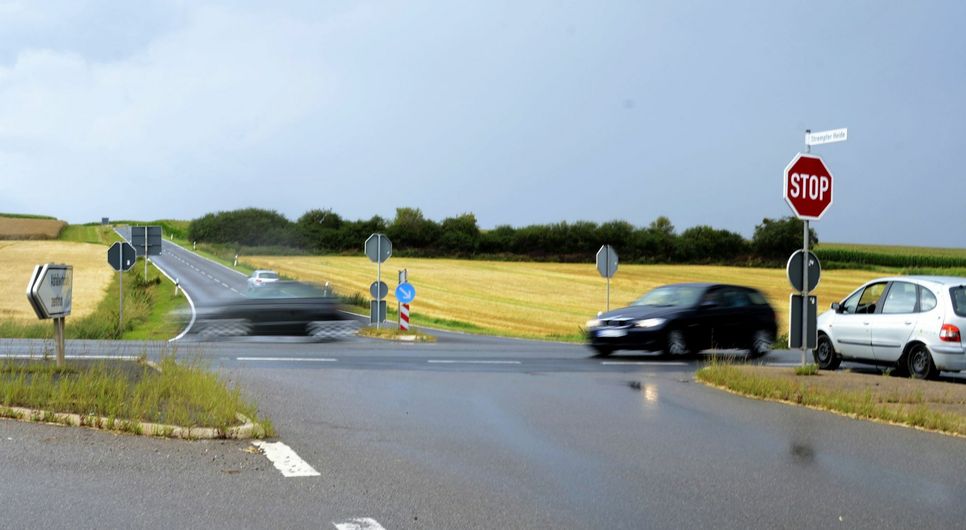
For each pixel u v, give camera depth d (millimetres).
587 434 8828
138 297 46125
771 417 10070
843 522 5699
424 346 21156
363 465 7148
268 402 10469
